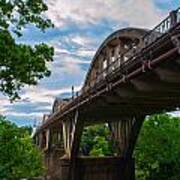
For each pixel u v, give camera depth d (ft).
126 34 127.13
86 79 177.06
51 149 298.76
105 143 292.61
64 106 189.67
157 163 197.26
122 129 180.55
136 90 95.61
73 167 183.52
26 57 57.26
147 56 76.54
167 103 116.57
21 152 129.29
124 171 184.75
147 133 201.46
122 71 91.45
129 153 181.37
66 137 191.83
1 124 102.68
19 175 114.83
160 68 76.38
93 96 121.29
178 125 211.41
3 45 55.01
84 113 154.92
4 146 98.63
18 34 57.72
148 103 117.29
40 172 195.72
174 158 193.77
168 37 67.00
